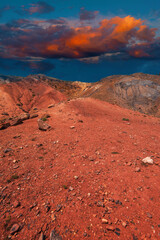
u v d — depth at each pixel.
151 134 13.04
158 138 12.01
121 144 10.30
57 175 6.59
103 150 9.21
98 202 5.01
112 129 13.83
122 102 181.62
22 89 139.88
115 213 4.62
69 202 5.07
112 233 3.99
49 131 12.74
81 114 18.61
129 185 5.87
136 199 5.14
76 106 21.95
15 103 114.81
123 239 3.82
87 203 5.03
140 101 180.25
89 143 10.26
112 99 189.12
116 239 3.83
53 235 3.94
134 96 189.75
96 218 4.46
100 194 5.43
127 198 5.20
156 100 176.75
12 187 5.76
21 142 10.46
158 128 15.52
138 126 15.75
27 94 136.12
